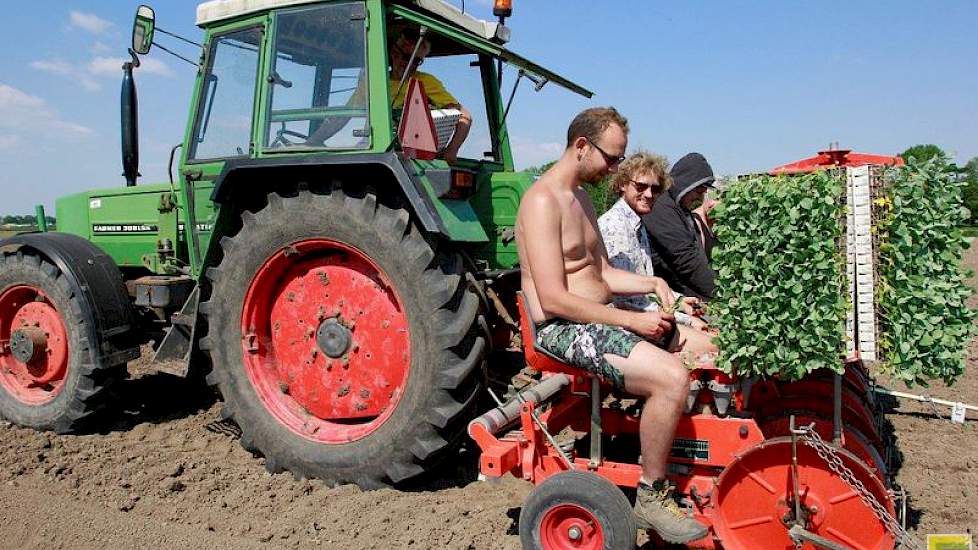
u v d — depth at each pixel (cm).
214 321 446
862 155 597
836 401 333
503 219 477
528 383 483
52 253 503
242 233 436
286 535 358
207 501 400
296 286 439
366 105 413
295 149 430
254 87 456
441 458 407
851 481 289
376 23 411
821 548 294
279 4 436
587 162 329
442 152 479
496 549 341
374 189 407
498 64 537
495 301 441
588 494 299
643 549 340
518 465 343
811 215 295
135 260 580
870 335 304
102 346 498
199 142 488
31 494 400
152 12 471
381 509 382
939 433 495
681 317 409
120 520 369
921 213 303
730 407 350
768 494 303
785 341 306
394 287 400
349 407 426
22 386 531
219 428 515
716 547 322
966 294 305
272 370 450
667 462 315
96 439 498
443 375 388
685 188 457
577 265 338
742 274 309
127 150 590
